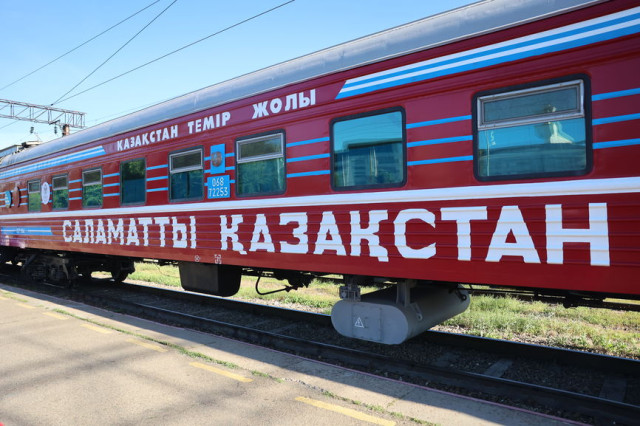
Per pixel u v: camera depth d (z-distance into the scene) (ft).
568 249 10.25
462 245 11.72
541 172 10.71
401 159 12.87
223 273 19.58
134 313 22.06
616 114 9.70
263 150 16.29
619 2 9.68
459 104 11.82
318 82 14.71
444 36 12.05
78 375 13.05
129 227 22.11
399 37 12.99
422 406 10.94
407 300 13.99
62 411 10.85
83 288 30.53
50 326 18.49
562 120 10.43
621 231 9.60
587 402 10.69
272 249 15.92
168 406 11.02
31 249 33.96
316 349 15.57
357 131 13.79
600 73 9.90
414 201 12.54
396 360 13.80
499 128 11.30
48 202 28.71
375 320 14.14
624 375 12.98
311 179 14.84
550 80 10.52
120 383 12.46
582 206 10.09
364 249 13.52
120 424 10.19
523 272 10.83
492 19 11.33
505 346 15.02
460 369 14.10
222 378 12.77
